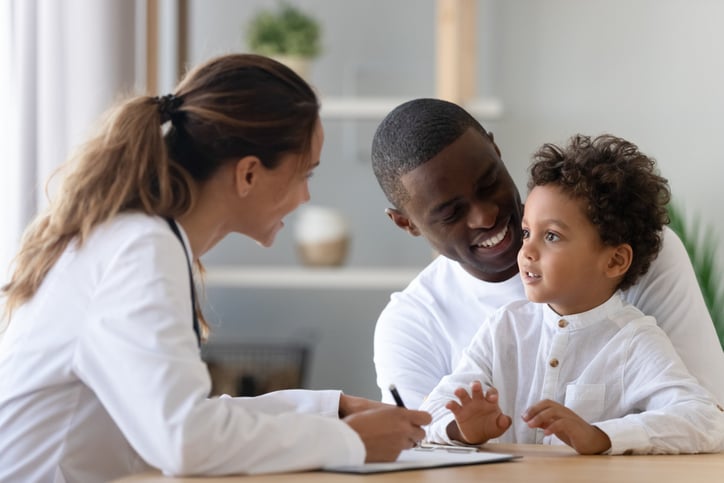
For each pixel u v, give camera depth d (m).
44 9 3.40
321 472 1.58
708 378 2.27
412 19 5.22
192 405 1.53
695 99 5.06
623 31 5.08
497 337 2.26
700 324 2.32
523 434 2.20
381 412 1.71
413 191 2.40
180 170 1.79
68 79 3.47
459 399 2.01
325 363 5.27
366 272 4.82
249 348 5.11
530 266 2.16
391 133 2.45
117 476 1.83
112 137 1.79
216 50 5.19
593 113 5.10
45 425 1.76
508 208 2.40
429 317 2.64
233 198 1.83
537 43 5.12
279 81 1.84
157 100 1.84
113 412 1.60
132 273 1.64
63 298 1.71
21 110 3.30
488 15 5.13
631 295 2.38
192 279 1.77
